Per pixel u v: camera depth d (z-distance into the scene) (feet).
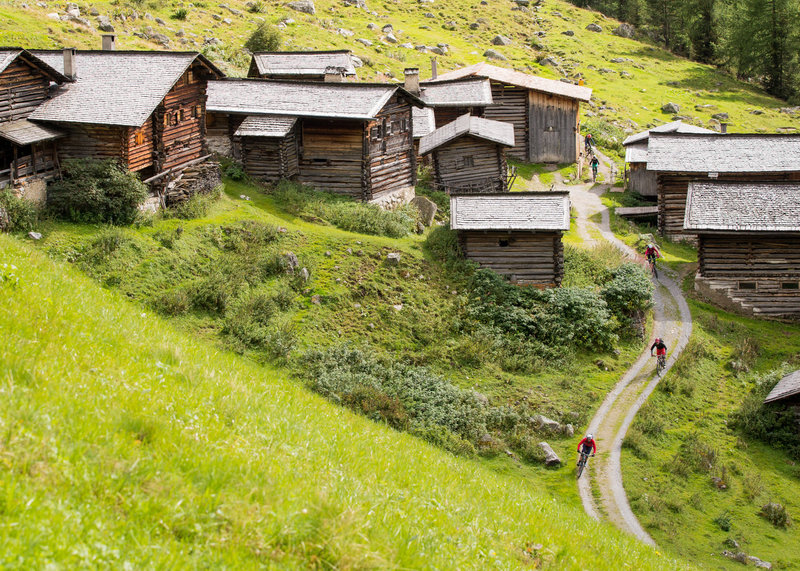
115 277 107.65
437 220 166.71
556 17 368.48
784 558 86.38
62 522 23.30
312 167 157.79
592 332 128.06
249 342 106.22
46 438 26.99
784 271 146.51
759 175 177.06
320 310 117.29
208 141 161.58
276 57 215.31
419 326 120.88
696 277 149.79
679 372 122.62
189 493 27.53
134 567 22.89
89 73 130.72
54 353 37.14
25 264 52.65
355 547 27.32
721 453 106.01
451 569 30.12
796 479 102.37
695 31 371.35
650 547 59.57
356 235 138.10
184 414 35.65
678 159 178.19
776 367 128.67
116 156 121.80
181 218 126.82
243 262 120.06
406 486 41.16
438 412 101.24
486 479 58.13
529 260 137.59
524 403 109.91
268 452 34.83
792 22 334.03
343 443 44.34
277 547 26.58
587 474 97.81
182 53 132.77
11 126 116.16
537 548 39.37
